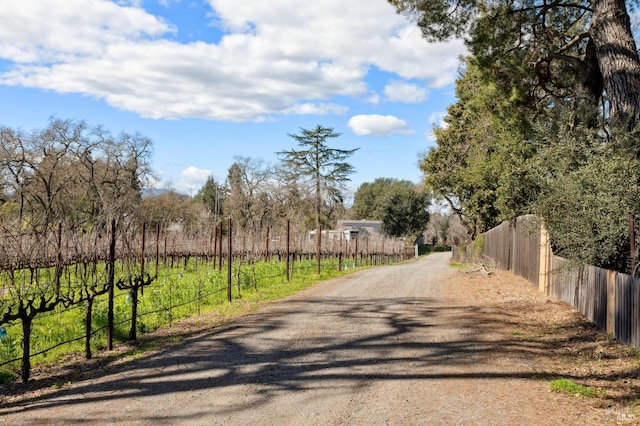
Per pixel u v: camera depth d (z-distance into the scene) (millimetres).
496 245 23781
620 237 8711
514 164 15180
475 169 25688
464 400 5445
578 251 8961
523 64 13883
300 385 6035
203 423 4867
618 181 8555
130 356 7449
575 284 10344
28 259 13727
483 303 12234
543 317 10094
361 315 10781
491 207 30531
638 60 10852
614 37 10930
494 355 7309
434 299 13086
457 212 35812
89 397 5633
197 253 25672
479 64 13797
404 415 5027
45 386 6059
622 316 7570
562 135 10164
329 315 10789
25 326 6305
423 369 6660
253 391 5816
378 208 67125
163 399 5551
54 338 8461
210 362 7074
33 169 38156
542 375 6324
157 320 10078
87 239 17156
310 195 54094
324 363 6996
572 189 9000
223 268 20453
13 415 5086
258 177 54469
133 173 44094
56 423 4867
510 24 13398
